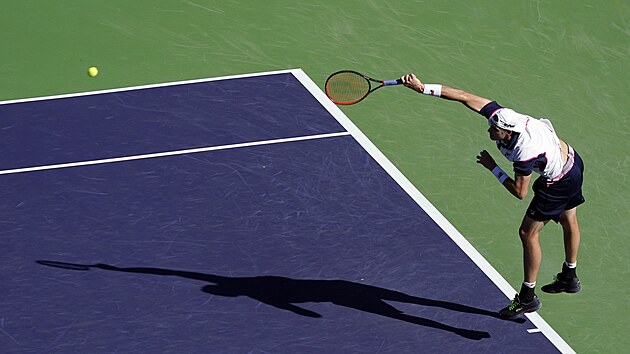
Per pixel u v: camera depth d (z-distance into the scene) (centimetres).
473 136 2433
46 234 2034
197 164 2261
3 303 1847
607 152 2397
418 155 2348
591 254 2053
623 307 1914
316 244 2023
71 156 2283
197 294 1878
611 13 2980
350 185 2211
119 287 1894
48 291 1878
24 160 2266
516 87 2644
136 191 2167
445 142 2405
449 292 1908
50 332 1781
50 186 2178
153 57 2705
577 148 2408
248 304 1858
